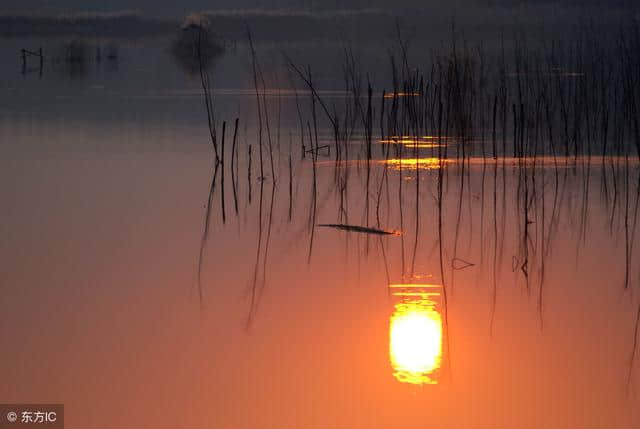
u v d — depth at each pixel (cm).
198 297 2439
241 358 1981
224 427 1650
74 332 2153
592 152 4794
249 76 11194
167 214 3488
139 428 1650
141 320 2245
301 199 3781
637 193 3800
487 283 2575
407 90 5022
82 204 3641
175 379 1862
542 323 2225
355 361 1967
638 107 5141
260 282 2589
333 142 5309
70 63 15188
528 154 4769
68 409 1725
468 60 5047
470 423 1653
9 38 18962
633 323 2227
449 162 4600
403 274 2667
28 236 3111
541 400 1769
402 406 1739
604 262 2792
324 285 2561
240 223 3353
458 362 1967
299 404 1747
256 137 5625
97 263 2778
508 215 3438
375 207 3612
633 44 4612
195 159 4809
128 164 4631
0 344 2072
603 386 1834
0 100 8062
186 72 12531
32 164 4609
